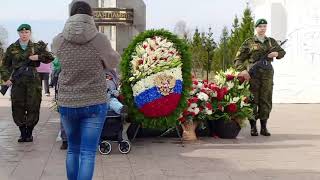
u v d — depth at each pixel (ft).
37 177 21.48
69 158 18.25
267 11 58.18
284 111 49.01
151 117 29.40
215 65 149.59
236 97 31.63
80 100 17.12
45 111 47.80
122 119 26.66
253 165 23.91
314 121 41.24
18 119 30.07
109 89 26.58
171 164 24.18
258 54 32.68
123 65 29.43
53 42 17.87
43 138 31.94
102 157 25.90
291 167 23.50
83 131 17.47
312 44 57.47
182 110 29.73
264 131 33.37
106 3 44.06
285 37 57.88
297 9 57.62
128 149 26.86
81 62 17.21
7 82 29.60
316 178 21.36
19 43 29.50
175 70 29.22
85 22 17.40
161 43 29.50
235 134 31.96
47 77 64.13
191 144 29.86
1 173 22.22
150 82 29.01
